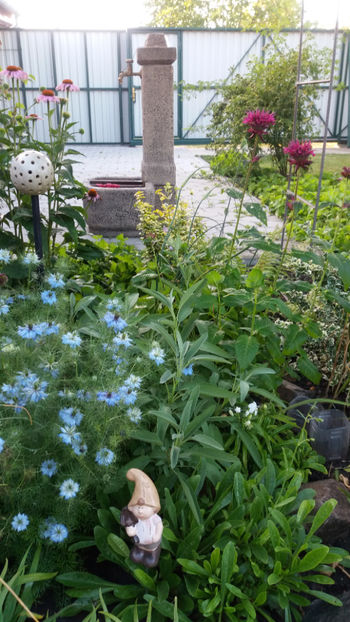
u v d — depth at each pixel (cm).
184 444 200
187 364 204
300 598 162
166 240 296
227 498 183
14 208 312
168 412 193
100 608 160
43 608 164
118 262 382
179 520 180
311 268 310
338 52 1638
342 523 195
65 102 351
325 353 295
